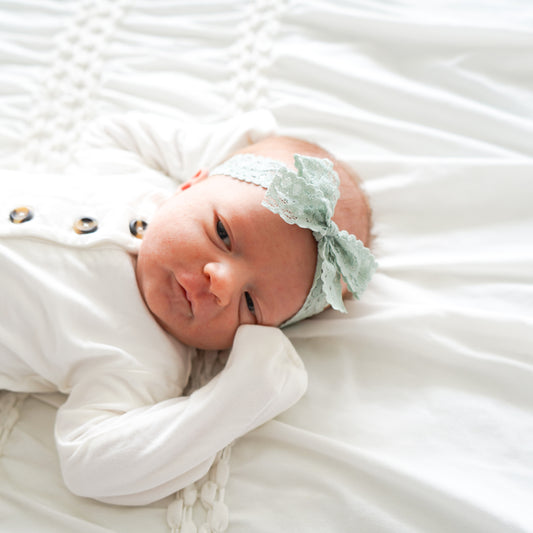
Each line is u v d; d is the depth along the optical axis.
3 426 1.19
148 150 1.41
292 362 1.16
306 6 1.65
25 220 1.17
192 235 1.09
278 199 1.06
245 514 1.08
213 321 1.12
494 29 1.54
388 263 1.35
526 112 1.51
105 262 1.17
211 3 1.68
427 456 1.12
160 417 1.07
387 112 1.54
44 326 1.13
